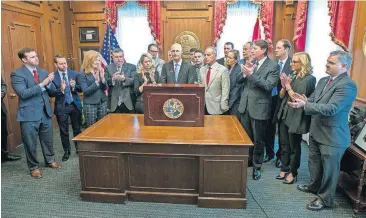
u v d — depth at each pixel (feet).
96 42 15.96
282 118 8.75
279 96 9.66
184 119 8.16
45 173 9.72
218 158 7.07
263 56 8.64
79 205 7.62
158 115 8.20
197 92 7.93
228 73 9.97
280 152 9.81
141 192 7.66
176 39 15.30
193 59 12.00
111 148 7.29
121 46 15.55
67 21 15.85
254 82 8.38
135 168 7.53
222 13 14.46
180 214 7.15
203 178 7.26
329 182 7.23
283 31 14.67
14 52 12.00
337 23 9.70
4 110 10.57
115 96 10.63
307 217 7.11
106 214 7.20
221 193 7.34
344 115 6.83
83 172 7.59
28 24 12.85
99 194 7.66
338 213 7.29
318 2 12.10
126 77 10.55
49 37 14.49
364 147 7.11
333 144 6.89
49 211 7.37
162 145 7.09
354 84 6.58
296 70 8.35
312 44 12.77
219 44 14.89
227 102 9.85
